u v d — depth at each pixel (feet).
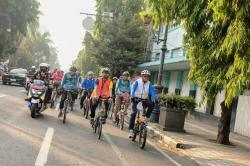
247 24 25.67
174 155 34.35
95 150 30.66
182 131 50.24
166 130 49.52
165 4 36.86
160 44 114.21
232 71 26.35
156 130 48.16
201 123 71.05
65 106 44.29
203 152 36.70
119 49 111.14
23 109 51.85
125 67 109.50
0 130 34.04
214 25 33.99
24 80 113.60
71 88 44.96
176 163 30.50
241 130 59.06
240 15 25.36
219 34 34.19
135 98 37.37
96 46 113.80
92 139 35.99
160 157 32.14
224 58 35.70
